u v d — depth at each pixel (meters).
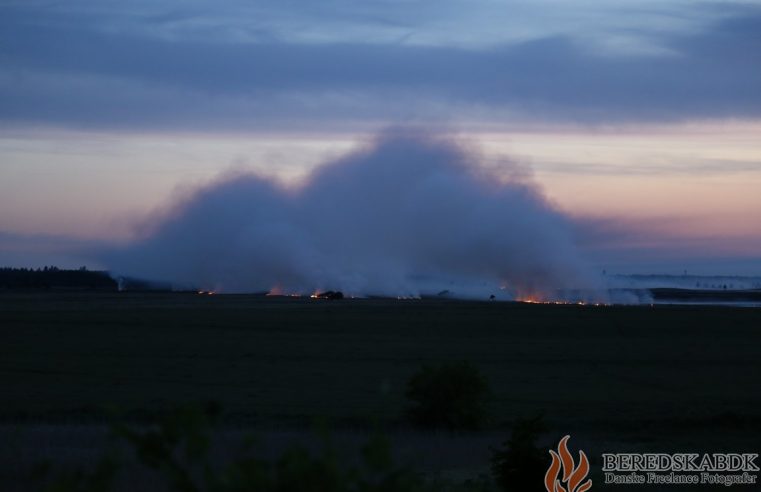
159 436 4.69
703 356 55.47
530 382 42.81
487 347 61.78
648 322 84.44
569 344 64.19
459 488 14.54
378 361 52.69
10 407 34.03
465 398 28.11
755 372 47.53
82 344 62.84
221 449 16.88
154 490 13.02
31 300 130.25
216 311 101.06
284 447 17.28
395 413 31.78
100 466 4.70
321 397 37.41
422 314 96.44
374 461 4.71
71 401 36.31
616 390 40.09
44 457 16.03
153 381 43.88
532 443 15.49
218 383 43.03
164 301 128.62
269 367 49.66
